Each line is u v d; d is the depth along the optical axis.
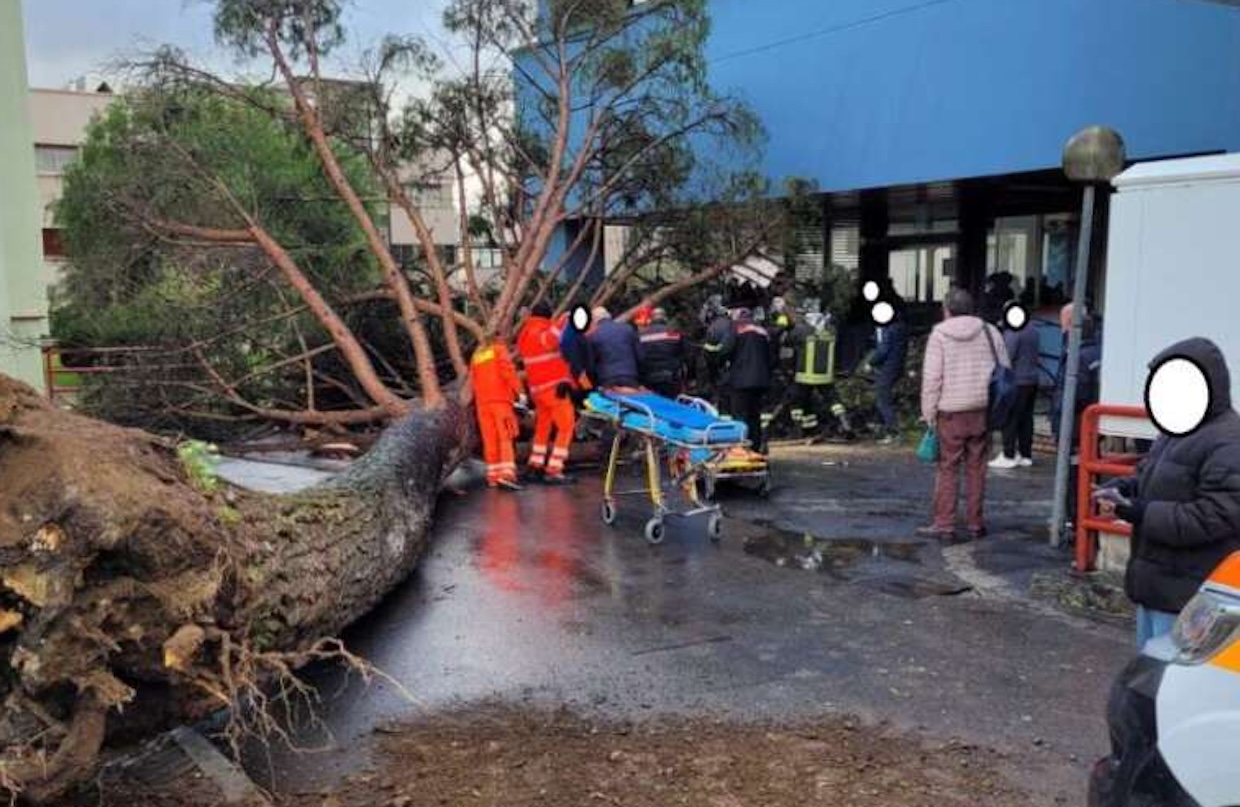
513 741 4.35
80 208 12.30
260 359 12.66
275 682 4.90
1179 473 3.79
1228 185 5.89
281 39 12.02
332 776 4.01
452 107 13.35
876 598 6.43
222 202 11.98
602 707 4.74
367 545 5.67
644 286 14.70
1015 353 10.75
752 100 14.47
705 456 8.03
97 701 3.04
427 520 7.46
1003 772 4.03
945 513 7.93
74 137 48.25
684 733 4.43
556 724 4.54
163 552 3.15
